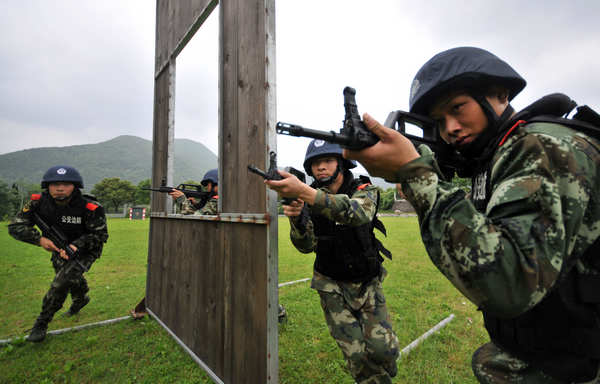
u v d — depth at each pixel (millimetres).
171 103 3771
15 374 2557
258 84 2064
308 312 3836
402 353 2672
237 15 2352
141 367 2662
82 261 3471
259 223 1959
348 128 785
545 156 674
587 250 767
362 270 1971
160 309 3598
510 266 594
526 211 651
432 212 697
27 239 3287
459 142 909
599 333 785
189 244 2992
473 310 3883
